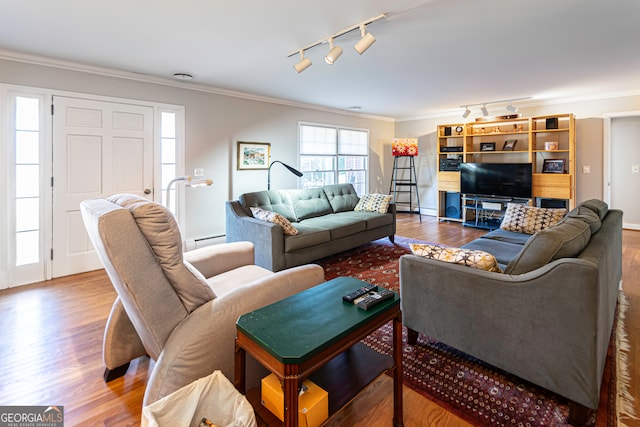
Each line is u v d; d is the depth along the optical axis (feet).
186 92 14.14
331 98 17.47
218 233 15.55
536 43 9.88
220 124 15.31
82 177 11.74
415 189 24.88
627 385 5.57
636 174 17.26
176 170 14.07
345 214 15.88
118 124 12.39
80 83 11.50
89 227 4.95
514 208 12.39
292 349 3.63
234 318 4.92
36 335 7.53
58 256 11.44
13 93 10.36
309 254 12.20
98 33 8.86
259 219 12.23
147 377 6.09
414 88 15.40
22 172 10.69
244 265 8.18
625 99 16.58
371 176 23.93
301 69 9.87
